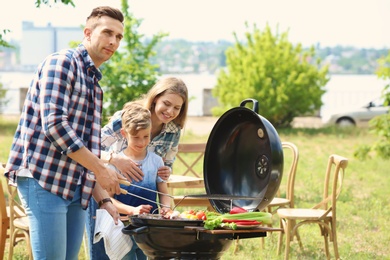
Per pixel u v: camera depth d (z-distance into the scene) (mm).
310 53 21000
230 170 4539
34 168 3994
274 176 4098
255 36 20844
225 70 21219
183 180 6133
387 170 13547
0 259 5711
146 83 14555
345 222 8664
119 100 14258
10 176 4074
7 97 28172
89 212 4734
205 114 27047
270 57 20547
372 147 14789
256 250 7066
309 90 20703
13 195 5824
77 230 4246
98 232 4363
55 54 4035
